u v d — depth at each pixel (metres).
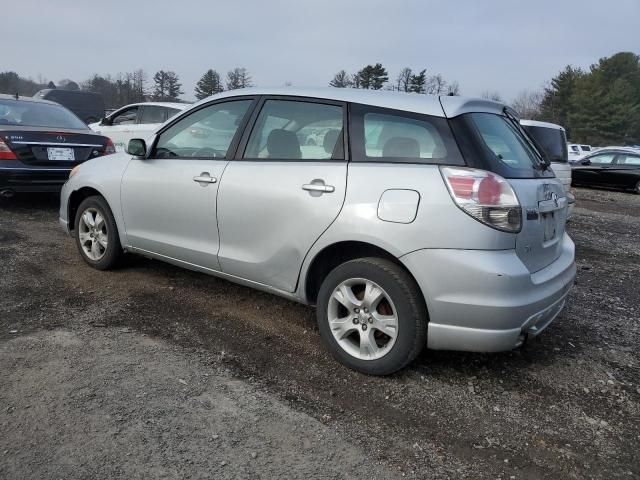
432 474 2.41
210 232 3.94
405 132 3.15
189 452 2.45
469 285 2.83
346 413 2.85
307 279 3.45
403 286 3.01
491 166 2.96
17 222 6.80
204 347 3.53
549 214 3.32
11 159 6.85
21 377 2.98
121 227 4.66
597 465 2.54
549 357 3.68
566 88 72.69
